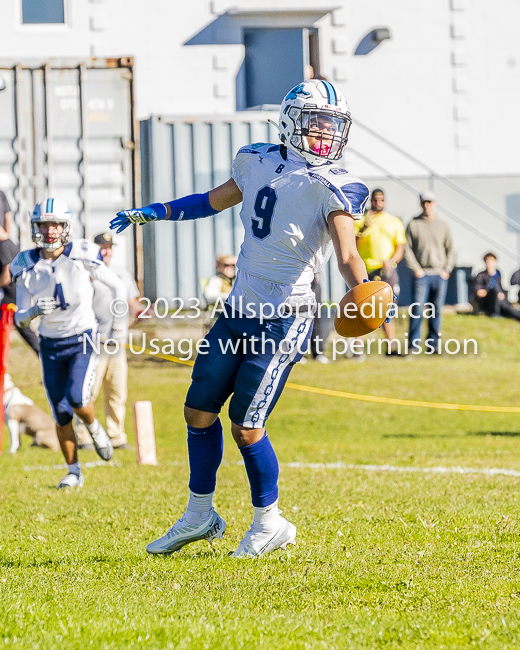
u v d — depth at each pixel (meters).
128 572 15.28
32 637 11.32
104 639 11.27
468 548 16.39
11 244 40.84
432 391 47.66
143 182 57.56
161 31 65.19
